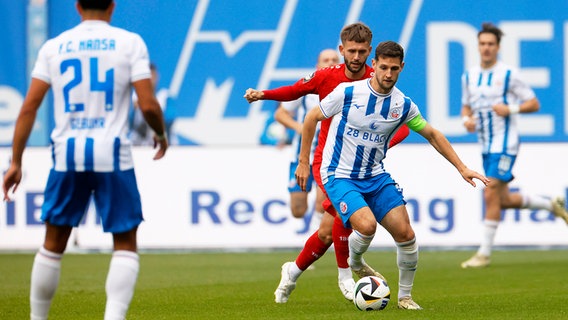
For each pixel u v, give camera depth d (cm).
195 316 2472
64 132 1905
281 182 4506
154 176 4528
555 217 4472
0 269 3897
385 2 4481
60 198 1917
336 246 2702
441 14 4478
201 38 4519
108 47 1911
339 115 2470
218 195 4519
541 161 4469
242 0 4519
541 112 4481
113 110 1906
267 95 2698
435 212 4462
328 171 2514
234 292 3102
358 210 2412
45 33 4484
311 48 4509
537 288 3108
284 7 4512
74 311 2620
